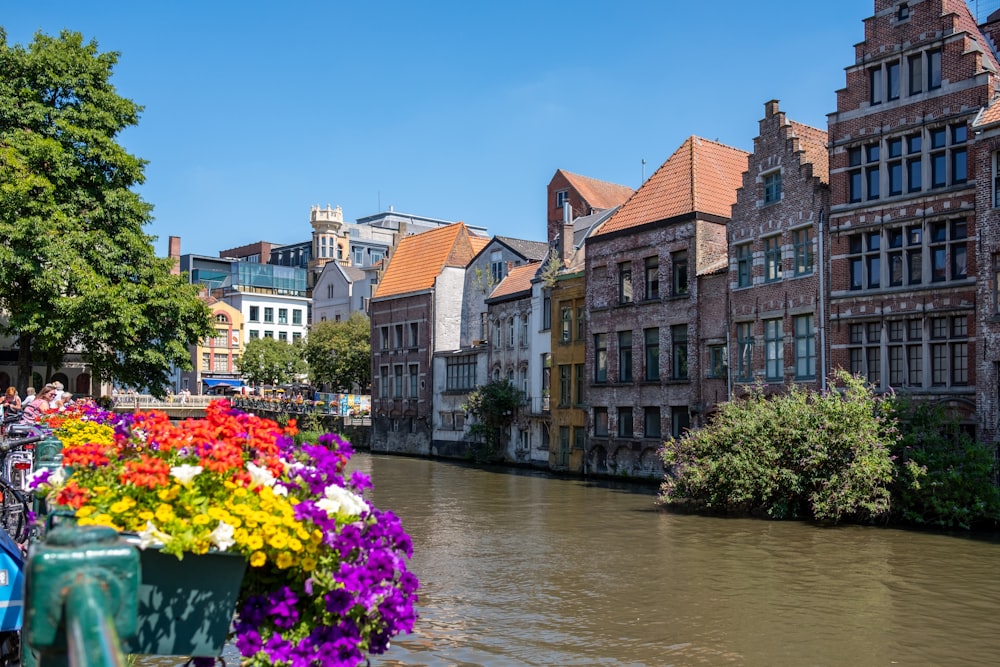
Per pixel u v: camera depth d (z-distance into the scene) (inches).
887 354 1109.7
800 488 997.8
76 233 1245.1
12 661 248.1
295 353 3149.6
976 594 615.5
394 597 200.4
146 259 1354.6
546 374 1830.7
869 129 1139.3
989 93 1017.5
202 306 1380.4
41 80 1275.8
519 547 821.9
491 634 514.0
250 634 182.9
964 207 1034.7
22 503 348.5
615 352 1593.3
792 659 466.3
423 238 2532.0
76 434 464.1
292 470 213.5
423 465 1918.1
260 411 2714.1
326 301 3518.7
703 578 675.4
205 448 197.2
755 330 1310.3
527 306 1913.1
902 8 1107.9
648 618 552.1
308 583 192.9
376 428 2458.2
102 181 1312.7
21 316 1224.2
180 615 175.5
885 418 982.4
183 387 3535.9
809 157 1320.1
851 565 726.5
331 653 188.4
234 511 180.9
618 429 1578.5
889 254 1119.0
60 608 108.0
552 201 2787.9
